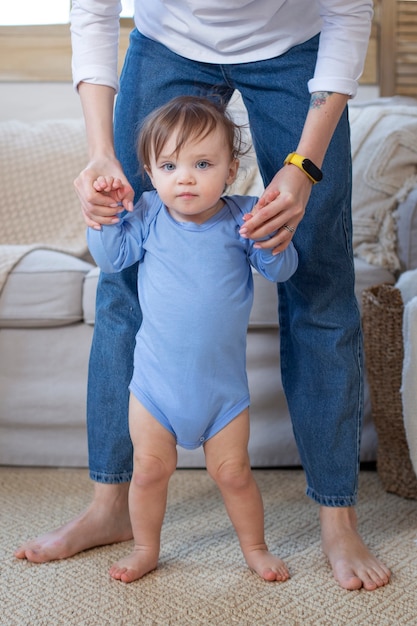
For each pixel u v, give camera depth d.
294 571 1.33
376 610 1.19
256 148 1.39
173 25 1.32
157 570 1.34
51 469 1.91
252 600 1.23
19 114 2.62
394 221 2.01
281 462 1.90
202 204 1.23
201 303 1.24
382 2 2.59
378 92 2.63
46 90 2.62
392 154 2.06
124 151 1.38
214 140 1.22
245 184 2.10
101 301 1.45
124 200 1.21
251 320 1.83
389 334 1.70
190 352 1.24
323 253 1.33
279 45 1.31
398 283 1.80
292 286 1.38
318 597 1.24
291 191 1.16
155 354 1.26
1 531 1.51
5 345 1.90
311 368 1.39
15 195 2.32
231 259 1.26
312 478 1.42
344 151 1.32
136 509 1.30
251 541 1.34
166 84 1.36
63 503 1.67
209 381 1.25
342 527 1.38
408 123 2.10
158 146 1.22
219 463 1.28
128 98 1.37
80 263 2.00
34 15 2.64
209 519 1.58
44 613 1.19
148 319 1.27
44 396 1.89
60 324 1.89
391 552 1.41
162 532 1.51
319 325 1.37
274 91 1.32
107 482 1.43
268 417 1.89
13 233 2.30
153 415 1.26
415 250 1.94
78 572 1.33
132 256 1.29
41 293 1.87
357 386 1.40
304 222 1.31
